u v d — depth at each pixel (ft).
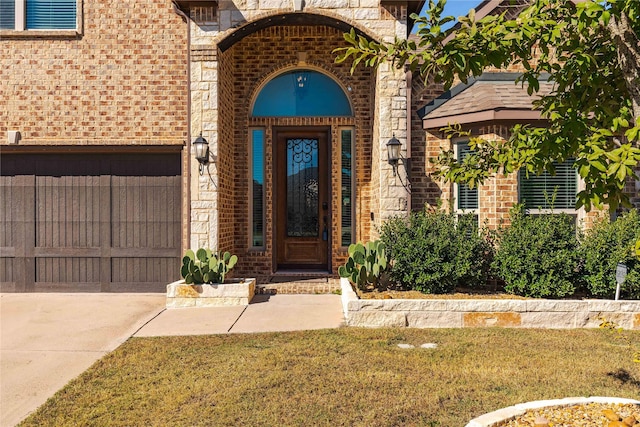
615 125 8.68
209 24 26.32
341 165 30.32
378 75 26.84
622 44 8.02
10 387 13.55
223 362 15.11
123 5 27.61
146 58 27.61
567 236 21.49
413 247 22.30
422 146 27.09
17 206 28.37
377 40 26.45
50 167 28.40
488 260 22.86
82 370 14.90
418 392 12.47
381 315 20.06
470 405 11.62
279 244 31.45
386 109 26.45
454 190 26.61
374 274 22.03
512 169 10.34
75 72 27.58
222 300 23.97
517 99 24.34
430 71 9.07
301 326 19.97
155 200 28.27
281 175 31.40
